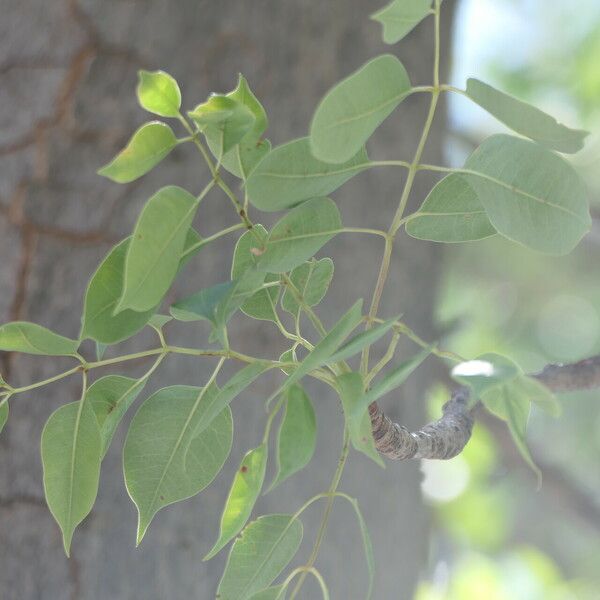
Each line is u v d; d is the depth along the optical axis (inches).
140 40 61.5
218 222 61.9
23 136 60.2
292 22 65.2
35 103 60.4
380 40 68.4
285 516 44.9
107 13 61.1
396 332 44.1
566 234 43.0
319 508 64.3
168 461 45.0
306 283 45.8
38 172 60.1
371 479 66.5
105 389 44.9
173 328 60.8
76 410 44.3
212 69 63.0
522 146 42.9
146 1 61.9
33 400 59.4
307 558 63.8
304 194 42.7
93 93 60.6
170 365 60.4
